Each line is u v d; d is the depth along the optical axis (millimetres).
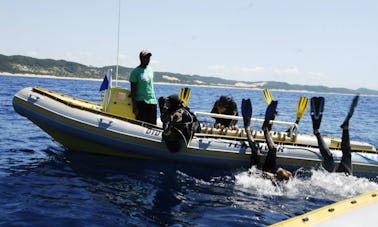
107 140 7262
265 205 5516
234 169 7430
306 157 7633
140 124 7500
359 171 7738
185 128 7164
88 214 4695
